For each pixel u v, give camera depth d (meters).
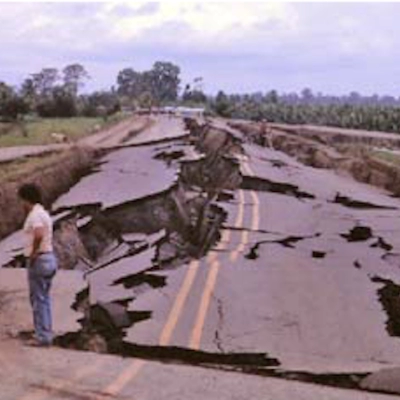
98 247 18.61
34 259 9.13
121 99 121.94
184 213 23.41
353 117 67.94
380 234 17.50
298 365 8.72
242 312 10.83
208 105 122.25
